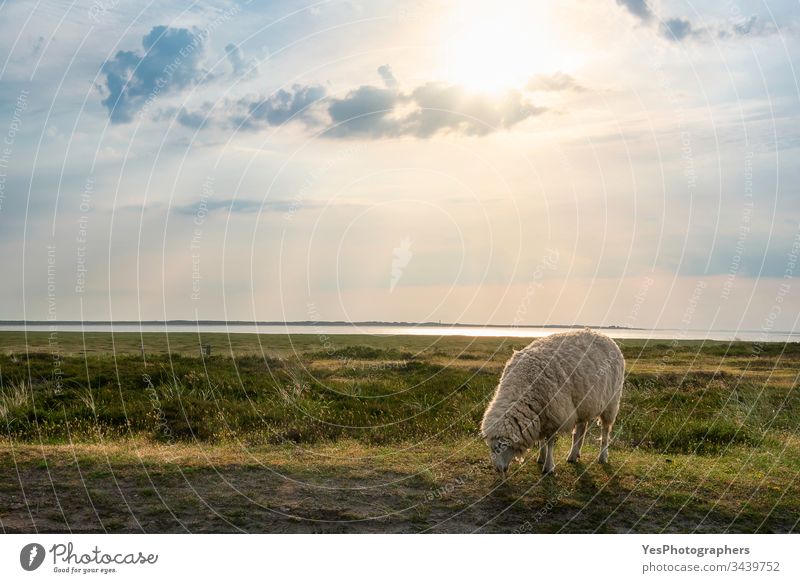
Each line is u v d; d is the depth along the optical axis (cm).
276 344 3597
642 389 1677
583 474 831
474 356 2794
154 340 3797
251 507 695
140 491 724
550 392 781
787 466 899
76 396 1343
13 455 826
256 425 1188
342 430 1168
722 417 1303
